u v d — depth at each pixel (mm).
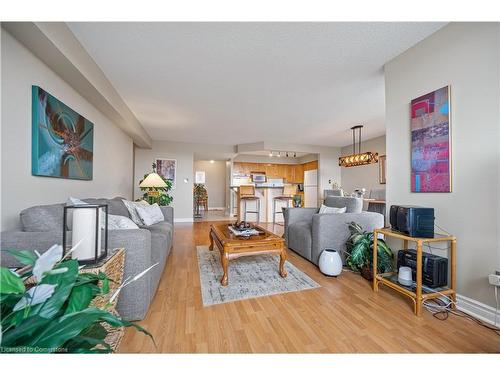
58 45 1559
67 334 515
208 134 5270
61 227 1393
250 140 5949
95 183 2762
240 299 1804
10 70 1408
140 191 5719
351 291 1959
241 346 1252
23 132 1517
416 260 1735
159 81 2607
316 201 6969
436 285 1627
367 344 1276
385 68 2234
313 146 6598
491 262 1465
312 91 2895
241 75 2473
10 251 592
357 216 2645
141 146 5461
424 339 1317
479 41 1522
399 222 1772
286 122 4297
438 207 1770
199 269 2498
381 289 2010
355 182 6395
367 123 4367
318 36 1822
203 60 2174
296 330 1400
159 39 1853
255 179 7871
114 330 1077
